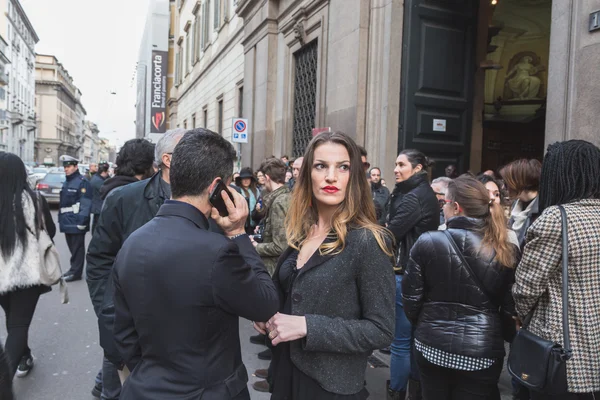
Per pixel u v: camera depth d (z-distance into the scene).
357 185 1.73
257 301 1.50
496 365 2.28
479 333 2.25
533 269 1.96
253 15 13.30
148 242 1.50
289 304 1.73
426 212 3.30
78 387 3.62
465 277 2.29
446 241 2.34
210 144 1.60
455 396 2.38
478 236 2.31
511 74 12.90
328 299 1.64
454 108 7.39
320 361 1.63
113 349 2.48
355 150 1.76
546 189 2.09
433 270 2.37
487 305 2.29
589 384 1.85
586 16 3.88
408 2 6.98
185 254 1.45
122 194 2.63
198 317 1.44
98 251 2.65
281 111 11.60
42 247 3.20
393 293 1.65
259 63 12.85
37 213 3.21
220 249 1.46
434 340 2.33
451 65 7.32
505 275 2.25
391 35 6.99
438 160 7.34
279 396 1.72
